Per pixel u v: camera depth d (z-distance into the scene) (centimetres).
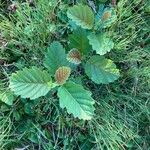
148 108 34
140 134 34
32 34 32
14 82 29
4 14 34
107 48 31
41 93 29
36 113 32
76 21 31
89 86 34
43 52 33
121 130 32
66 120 32
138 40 35
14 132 32
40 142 32
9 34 32
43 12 32
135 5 34
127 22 34
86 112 29
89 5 34
